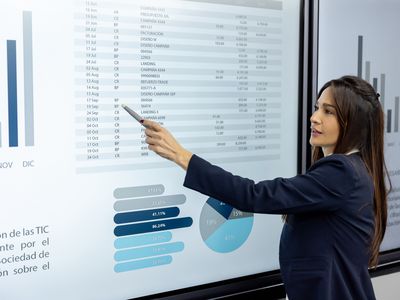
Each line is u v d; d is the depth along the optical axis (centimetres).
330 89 122
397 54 187
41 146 117
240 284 153
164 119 135
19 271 115
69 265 122
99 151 125
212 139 145
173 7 135
